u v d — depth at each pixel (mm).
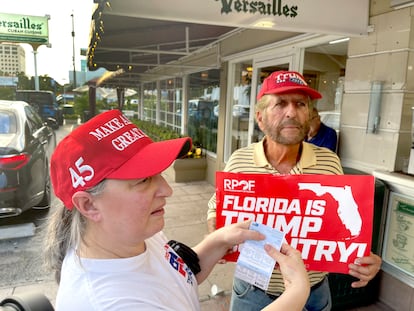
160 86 10836
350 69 2949
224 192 1244
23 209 3791
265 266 1018
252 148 1514
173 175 6578
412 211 2404
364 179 1154
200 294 2762
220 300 2682
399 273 2523
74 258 769
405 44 2459
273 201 1218
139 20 3818
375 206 2504
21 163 3705
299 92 1363
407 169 2592
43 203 4426
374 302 2670
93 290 701
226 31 4949
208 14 2066
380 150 2709
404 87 2502
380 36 2631
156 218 803
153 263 849
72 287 720
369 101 2768
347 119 3018
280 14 2211
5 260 3248
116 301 688
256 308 1427
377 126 2717
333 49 3312
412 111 2562
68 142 774
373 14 2646
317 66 3553
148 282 765
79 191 728
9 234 3732
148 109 13039
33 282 2904
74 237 796
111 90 20125
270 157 1472
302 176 1196
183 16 2027
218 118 5988
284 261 902
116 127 823
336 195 1175
